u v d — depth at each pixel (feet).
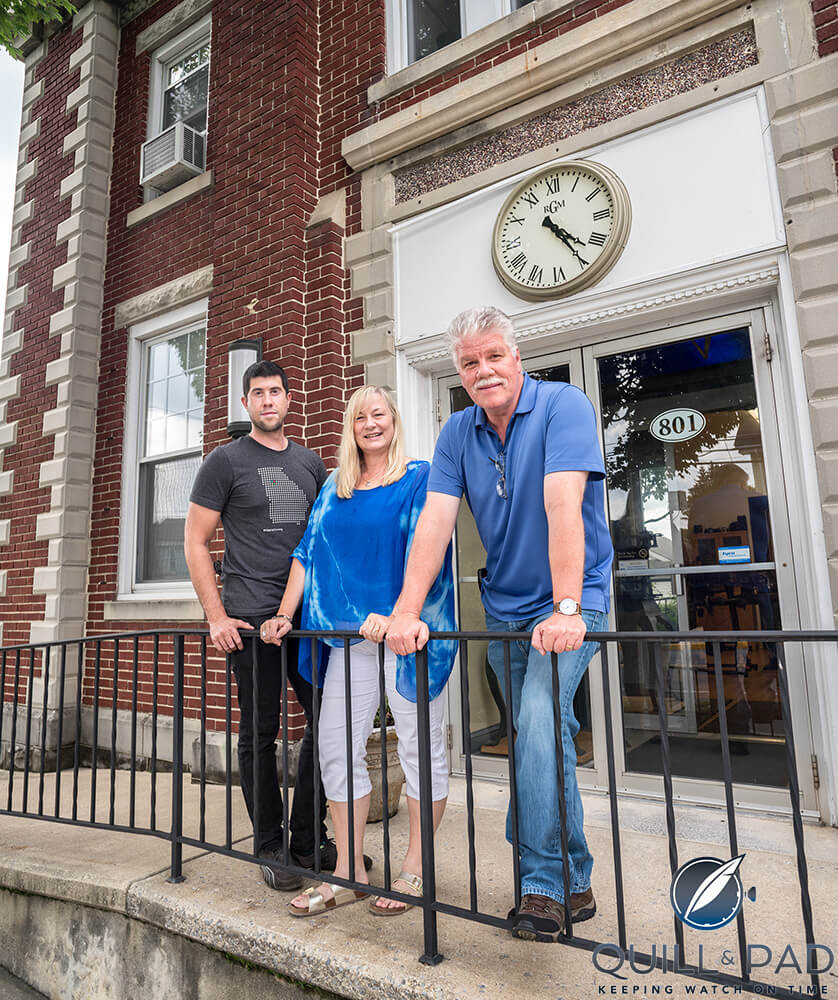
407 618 6.09
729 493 10.43
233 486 8.25
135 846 9.32
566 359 11.95
